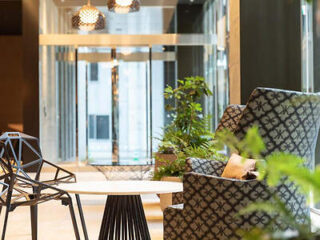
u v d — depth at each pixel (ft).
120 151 36.76
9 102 45.70
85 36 36.24
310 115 9.39
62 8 35.76
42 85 35.45
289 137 9.22
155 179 16.49
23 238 13.65
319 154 16.05
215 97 33.76
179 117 20.10
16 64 45.75
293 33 18.21
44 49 35.68
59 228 15.08
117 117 36.83
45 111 35.40
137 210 10.02
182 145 18.65
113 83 36.78
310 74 17.38
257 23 18.67
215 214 8.66
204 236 8.79
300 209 8.95
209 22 36.14
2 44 45.65
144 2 36.88
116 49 36.78
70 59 36.22
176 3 36.86
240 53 18.83
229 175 10.31
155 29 36.86
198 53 36.70
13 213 18.10
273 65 18.58
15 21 41.09
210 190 8.70
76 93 36.22
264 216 8.50
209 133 19.51
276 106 9.04
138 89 36.91
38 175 12.53
